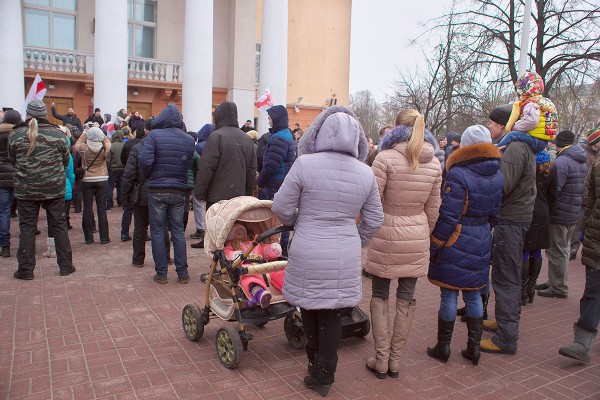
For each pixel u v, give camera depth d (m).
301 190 3.34
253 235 4.52
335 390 3.71
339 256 3.31
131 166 6.54
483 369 4.17
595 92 19.52
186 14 17.94
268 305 3.96
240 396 3.56
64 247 6.28
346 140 3.34
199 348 4.32
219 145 5.55
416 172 3.71
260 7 25.02
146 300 5.49
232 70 22.69
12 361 3.96
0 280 6.00
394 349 3.93
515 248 4.43
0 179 6.93
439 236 3.93
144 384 3.67
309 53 26.95
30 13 19.45
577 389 3.88
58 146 6.00
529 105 4.43
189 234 9.14
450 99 19.67
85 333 4.55
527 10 11.80
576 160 6.18
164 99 21.42
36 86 8.86
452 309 4.14
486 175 3.92
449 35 19.33
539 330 5.16
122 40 17.30
